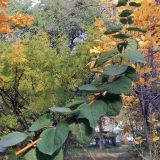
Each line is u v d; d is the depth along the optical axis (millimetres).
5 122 5457
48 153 852
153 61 3113
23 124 5867
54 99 5324
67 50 6574
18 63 5715
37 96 5828
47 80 5715
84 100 977
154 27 2469
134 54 1046
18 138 892
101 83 1007
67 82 5855
